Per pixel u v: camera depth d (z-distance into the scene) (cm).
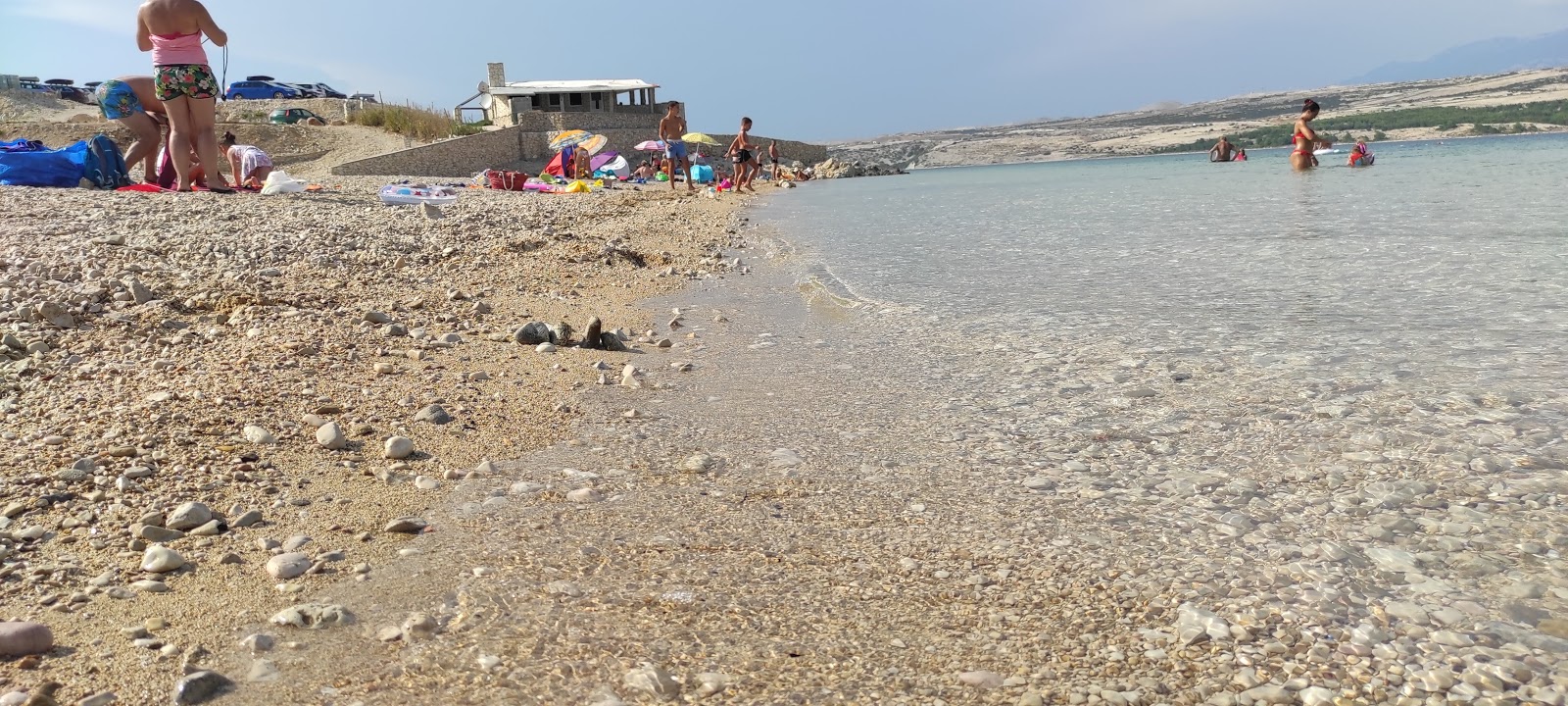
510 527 318
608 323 708
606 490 353
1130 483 338
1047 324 621
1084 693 212
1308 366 470
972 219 1474
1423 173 2008
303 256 884
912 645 237
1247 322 583
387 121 4219
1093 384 469
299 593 267
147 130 1373
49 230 892
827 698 214
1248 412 407
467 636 243
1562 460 325
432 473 374
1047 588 264
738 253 1142
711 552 296
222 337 582
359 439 409
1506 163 2327
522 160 4381
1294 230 1039
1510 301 591
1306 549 276
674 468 377
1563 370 431
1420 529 284
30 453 368
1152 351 525
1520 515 287
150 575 277
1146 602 252
